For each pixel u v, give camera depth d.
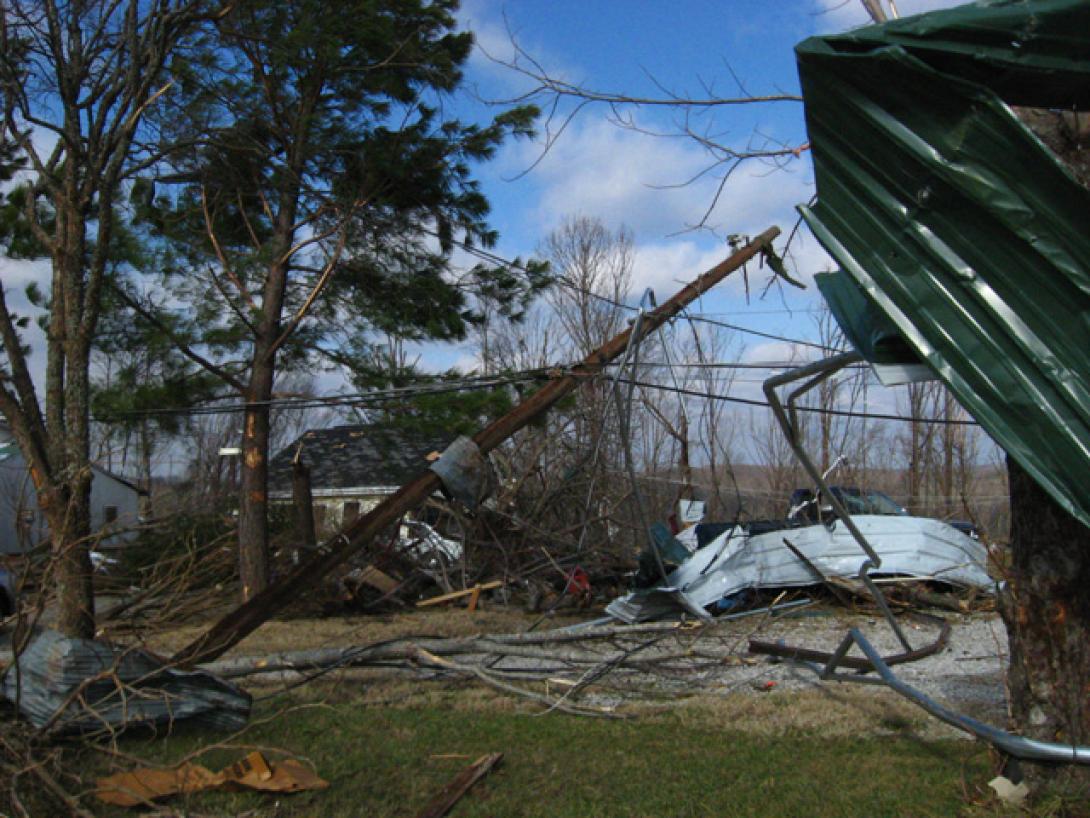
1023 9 4.03
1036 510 5.23
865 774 6.24
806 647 11.83
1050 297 4.09
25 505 7.52
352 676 9.46
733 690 9.09
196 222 16.81
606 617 15.12
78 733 6.58
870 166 4.48
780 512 28.50
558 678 9.30
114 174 9.36
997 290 4.20
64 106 9.44
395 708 8.41
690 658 10.38
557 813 5.66
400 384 16.59
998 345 4.18
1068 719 5.12
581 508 20.08
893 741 7.11
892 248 4.43
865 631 13.38
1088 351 4.02
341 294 17.28
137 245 14.23
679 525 23.92
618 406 11.38
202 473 22.67
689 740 7.25
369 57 16.02
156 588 7.33
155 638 12.13
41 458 8.07
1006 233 4.15
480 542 18.50
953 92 4.16
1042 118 4.73
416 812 5.70
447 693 8.96
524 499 19.77
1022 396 4.11
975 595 15.36
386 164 15.72
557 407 16.78
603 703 8.64
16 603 6.09
